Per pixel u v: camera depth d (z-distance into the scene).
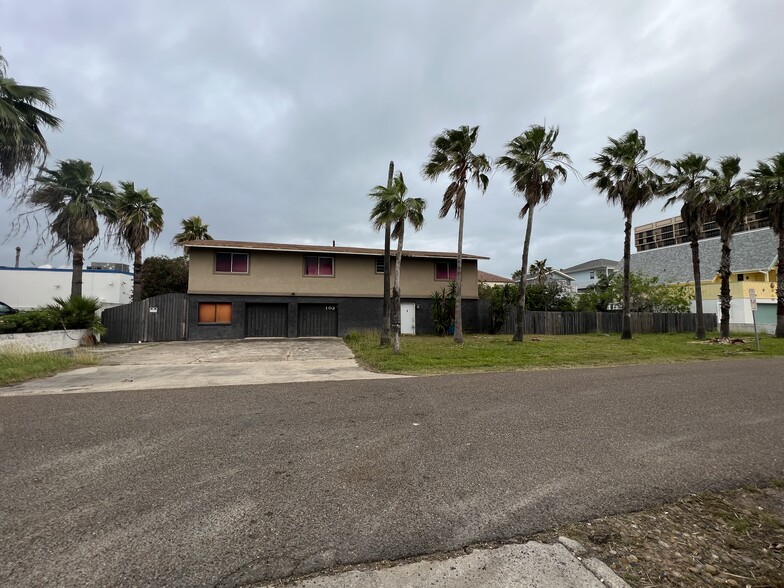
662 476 3.60
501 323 23.84
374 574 2.24
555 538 2.62
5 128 11.69
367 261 23.27
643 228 76.56
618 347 15.61
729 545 2.59
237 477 3.56
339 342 19.08
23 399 6.88
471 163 16.30
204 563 2.33
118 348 16.58
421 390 7.56
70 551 2.43
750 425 5.17
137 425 5.22
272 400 6.73
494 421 5.38
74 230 18.14
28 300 29.83
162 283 30.36
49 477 3.55
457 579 2.20
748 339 19.78
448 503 3.08
